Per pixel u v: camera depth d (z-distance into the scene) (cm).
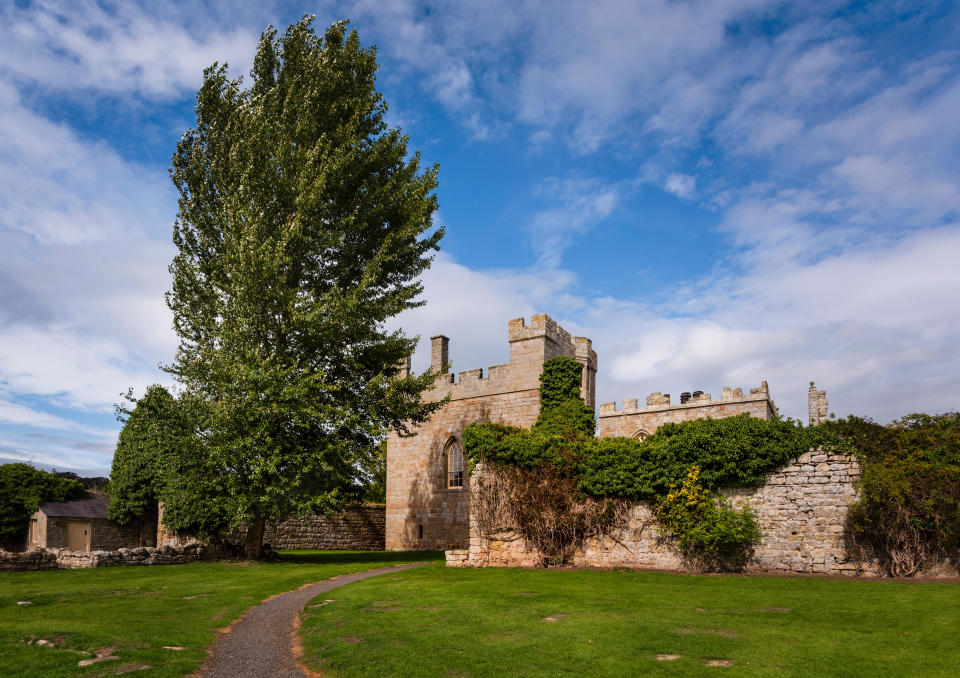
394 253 2586
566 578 1841
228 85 2505
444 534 3572
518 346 3519
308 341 2361
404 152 2686
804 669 889
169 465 2384
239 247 2195
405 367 3884
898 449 1800
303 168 2325
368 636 1139
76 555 2164
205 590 1705
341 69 2548
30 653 1002
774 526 1934
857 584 1620
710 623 1186
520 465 2294
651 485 2086
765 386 3919
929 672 864
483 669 932
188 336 2430
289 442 2298
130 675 921
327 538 3759
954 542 1695
